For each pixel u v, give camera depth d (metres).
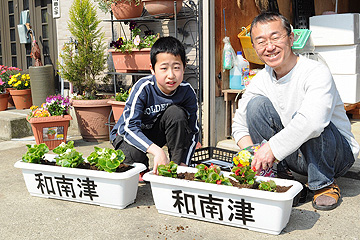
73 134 4.87
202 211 2.13
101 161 2.32
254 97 2.50
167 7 3.76
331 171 2.30
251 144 2.49
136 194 2.50
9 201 2.55
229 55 3.73
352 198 2.49
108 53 4.84
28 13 6.02
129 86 4.66
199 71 3.78
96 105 4.28
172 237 1.99
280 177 2.55
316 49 4.38
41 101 5.15
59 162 2.49
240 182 2.11
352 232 2.01
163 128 2.65
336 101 2.31
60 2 5.21
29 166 2.52
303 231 2.03
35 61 5.48
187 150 2.66
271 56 2.18
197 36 3.89
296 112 2.30
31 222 2.21
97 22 4.49
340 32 4.14
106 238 2.00
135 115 2.46
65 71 4.82
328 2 5.23
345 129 2.42
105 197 2.36
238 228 2.08
